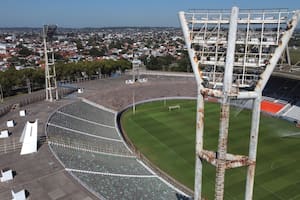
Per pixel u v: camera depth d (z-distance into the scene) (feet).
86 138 170.50
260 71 69.31
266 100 277.23
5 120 181.57
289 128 215.31
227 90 63.36
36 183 106.93
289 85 288.71
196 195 79.25
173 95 300.81
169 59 535.19
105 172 125.90
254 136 68.18
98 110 237.25
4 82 278.26
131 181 122.52
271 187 132.67
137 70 376.48
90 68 355.15
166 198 112.98
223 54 71.26
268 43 66.39
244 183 135.33
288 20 64.18
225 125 65.00
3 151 134.72
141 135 198.49
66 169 117.70
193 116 241.14
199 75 72.54
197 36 73.46
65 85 303.68
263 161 158.51
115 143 174.70
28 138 132.87
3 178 108.47
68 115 202.90
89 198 98.02
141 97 285.43
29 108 210.79
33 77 306.76
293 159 161.17
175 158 163.02
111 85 309.01
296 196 125.59
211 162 69.46
